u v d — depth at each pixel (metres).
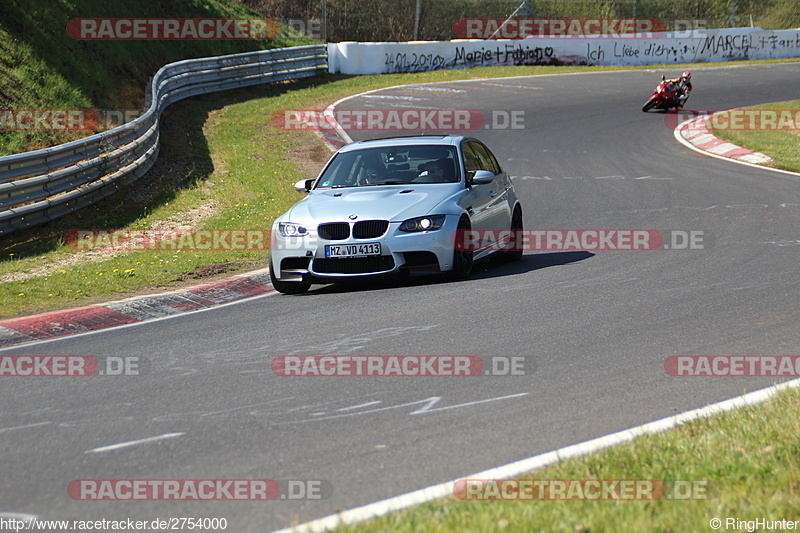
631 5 128.62
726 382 14.34
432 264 23.50
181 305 23.75
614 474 10.12
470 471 10.99
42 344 20.06
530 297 21.48
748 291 21.17
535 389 14.39
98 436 13.05
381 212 23.38
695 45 106.06
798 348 16.16
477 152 28.11
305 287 24.67
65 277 28.02
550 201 41.09
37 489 11.00
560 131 63.59
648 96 79.19
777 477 9.77
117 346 19.25
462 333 18.25
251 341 18.73
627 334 17.61
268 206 40.91
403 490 10.46
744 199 37.88
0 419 14.21
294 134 62.09
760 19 129.75
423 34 117.31
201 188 46.28
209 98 73.75
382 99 76.75
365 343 17.88
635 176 46.72
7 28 54.56
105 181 41.56
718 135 59.19
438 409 13.59
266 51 83.00
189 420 13.61
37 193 36.34
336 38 111.19
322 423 13.16
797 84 85.31
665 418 12.54
